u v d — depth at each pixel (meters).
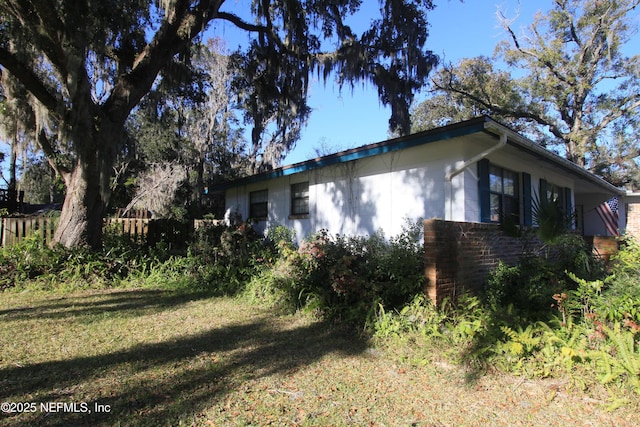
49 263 8.85
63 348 4.64
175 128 21.58
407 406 3.39
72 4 7.42
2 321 5.80
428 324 4.88
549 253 7.28
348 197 9.91
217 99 23.23
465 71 26.53
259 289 7.37
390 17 13.34
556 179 11.43
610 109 23.75
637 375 3.40
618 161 25.11
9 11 7.68
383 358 4.48
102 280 8.93
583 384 3.58
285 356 4.52
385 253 6.92
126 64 10.52
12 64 7.88
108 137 9.09
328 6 13.48
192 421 3.07
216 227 11.66
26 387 3.58
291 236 11.22
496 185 8.52
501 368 4.04
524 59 25.02
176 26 9.79
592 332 4.04
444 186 7.84
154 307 6.85
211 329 5.56
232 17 12.54
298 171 10.89
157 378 3.85
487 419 3.19
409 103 14.22
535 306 5.35
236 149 28.09
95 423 3.00
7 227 10.52
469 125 6.83
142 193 18.00
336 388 3.71
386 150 8.40
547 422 3.13
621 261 5.96
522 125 28.28
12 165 21.66
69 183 9.80
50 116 9.23
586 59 23.84
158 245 10.88
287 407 3.33
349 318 5.59
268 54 13.71
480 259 6.35
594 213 16.20
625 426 3.05
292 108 14.49
